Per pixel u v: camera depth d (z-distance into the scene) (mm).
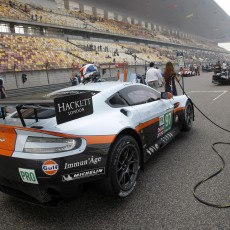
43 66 21734
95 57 30219
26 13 29031
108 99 3182
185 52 63562
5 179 2566
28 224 2572
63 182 2359
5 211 2832
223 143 4504
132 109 3320
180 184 3129
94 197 3008
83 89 3430
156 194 2943
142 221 2479
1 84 11773
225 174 3307
